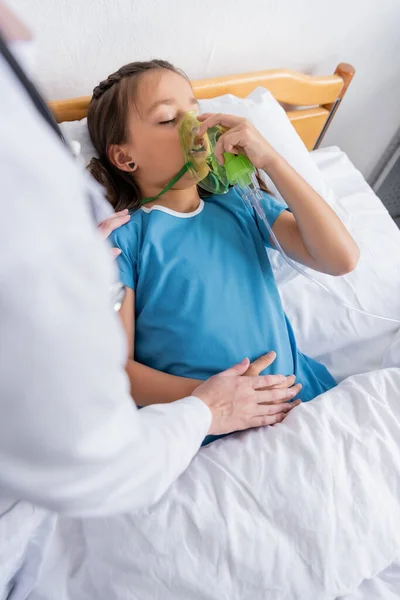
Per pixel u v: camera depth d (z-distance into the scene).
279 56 1.22
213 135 0.76
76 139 0.90
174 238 0.83
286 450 0.67
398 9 1.28
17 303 0.19
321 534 0.59
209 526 0.59
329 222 0.80
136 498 0.37
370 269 1.13
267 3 1.06
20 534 0.54
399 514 0.63
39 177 0.18
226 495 0.62
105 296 0.23
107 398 0.26
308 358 1.02
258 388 0.77
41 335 0.20
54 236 0.19
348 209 1.25
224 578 0.56
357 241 1.16
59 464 0.26
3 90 0.18
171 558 0.57
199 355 0.80
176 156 0.78
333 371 1.07
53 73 0.93
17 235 0.18
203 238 0.85
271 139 1.07
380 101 1.59
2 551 0.53
